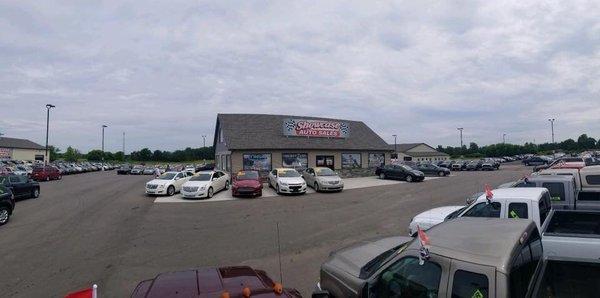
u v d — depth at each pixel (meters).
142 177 49.31
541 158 61.47
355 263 5.11
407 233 12.48
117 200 22.27
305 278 8.16
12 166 49.62
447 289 3.22
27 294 7.53
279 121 38.28
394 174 35.56
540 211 6.96
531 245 3.76
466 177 38.16
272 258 9.81
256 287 3.88
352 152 39.09
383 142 42.75
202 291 3.72
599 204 8.39
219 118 37.28
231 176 32.84
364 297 4.16
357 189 27.66
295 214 16.70
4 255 10.38
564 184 8.77
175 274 4.34
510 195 7.31
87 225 14.45
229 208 18.83
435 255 3.40
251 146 33.41
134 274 8.62
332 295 5.12
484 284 2.99
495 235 3.56
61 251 10.70
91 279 8.34
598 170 10.36
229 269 4.58
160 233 12.95
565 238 5.83
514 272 3.08
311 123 37.47
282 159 34.84
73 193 26.52
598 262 3.95
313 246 10.98
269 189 28.33
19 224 14.86
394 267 3.85
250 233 12.85
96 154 108.25
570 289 4.01
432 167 42.81
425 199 21.14
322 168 28.06
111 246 11.20
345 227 13.66
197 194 22.47
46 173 40.97
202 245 11.26
